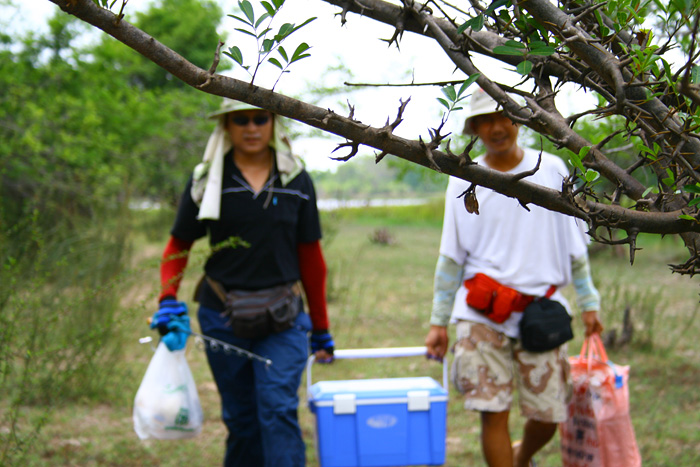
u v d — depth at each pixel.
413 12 1.47
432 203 34.91
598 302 3.67
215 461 4.41
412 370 6.45
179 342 3.56
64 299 5.53
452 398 5.70
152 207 15.38
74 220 8.39
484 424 3.49
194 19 26.81
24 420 4.67
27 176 9.38
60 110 10.91
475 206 1.33
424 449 3.54
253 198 3.50
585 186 1.31
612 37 1.37
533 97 1.47
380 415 3.53
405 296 10.44
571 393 3.52
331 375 6.30
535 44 1.29
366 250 17.50
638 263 13.55
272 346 3.50
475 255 3.55
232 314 3.43
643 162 1.40
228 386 3.64
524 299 3.44
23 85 10.44
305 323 3.64
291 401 3.43
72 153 9.69
